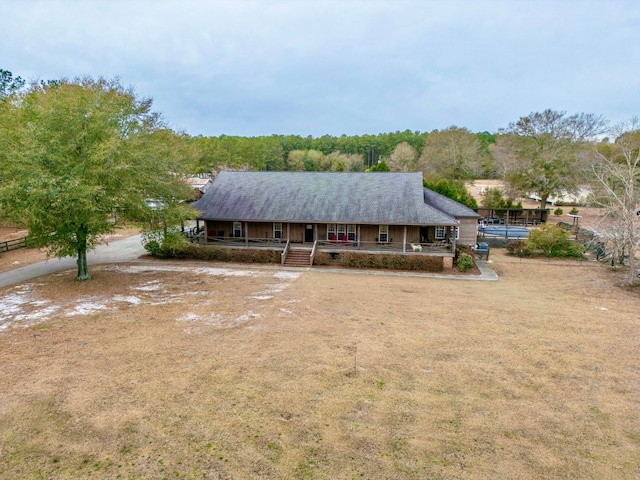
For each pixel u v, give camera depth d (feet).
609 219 95.81
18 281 63.41
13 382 30.71
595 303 58.13
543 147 141.90
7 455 22.56
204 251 84.79
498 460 23.09
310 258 81.46
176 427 25.32
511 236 111.45
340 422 26.22
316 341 39.75
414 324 45.91
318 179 97.45
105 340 39.40
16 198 50.78
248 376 32.12
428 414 27.50
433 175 174.40
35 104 58.39
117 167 54.49
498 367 35.24
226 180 100.17
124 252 91.04
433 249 84.23
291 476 21.34
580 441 25.11
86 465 21.89
